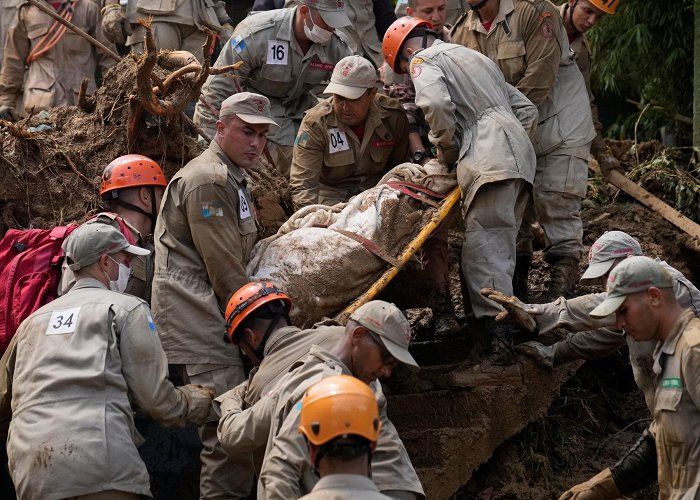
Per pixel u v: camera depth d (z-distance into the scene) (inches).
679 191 528.4
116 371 298.5
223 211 342.6
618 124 731.4
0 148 387.9
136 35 533.3
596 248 365.1
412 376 393.1
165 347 341.7
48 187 400.2
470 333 397.1
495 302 382.0
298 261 359.9
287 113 460.8
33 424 291.4
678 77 671.8
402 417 388.5
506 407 386.6
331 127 406.3
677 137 681.0
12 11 551.5
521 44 416.8
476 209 383.9
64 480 284.7
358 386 216.7
